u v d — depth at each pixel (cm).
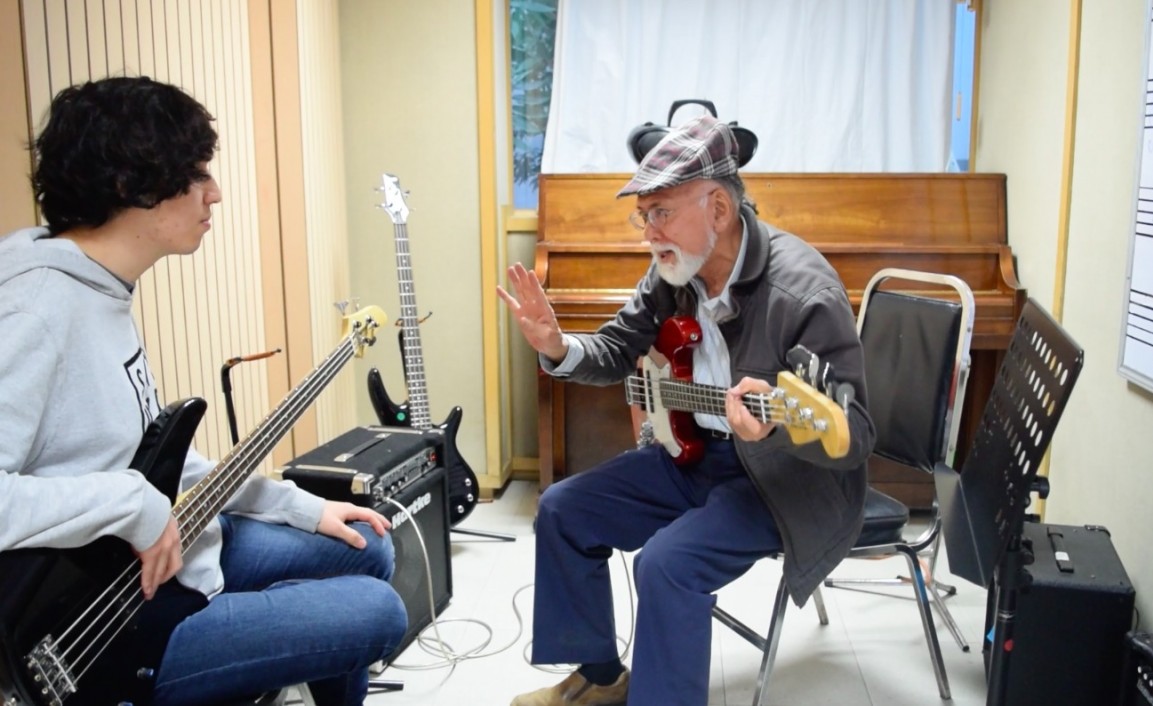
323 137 297
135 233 125
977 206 305
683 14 331
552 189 315
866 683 211
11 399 108
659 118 338
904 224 305
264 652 134
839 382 162
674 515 194
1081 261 242
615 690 194
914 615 244
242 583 154
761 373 172
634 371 208
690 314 191
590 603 191
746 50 333
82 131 118
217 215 235
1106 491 222
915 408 212
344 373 318
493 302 323
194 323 221
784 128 335
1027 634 181
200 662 131
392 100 316
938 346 206
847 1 327
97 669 120
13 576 105
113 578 117
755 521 172
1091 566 187
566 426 321
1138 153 202
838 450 134
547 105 351
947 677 213
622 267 304
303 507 161
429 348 329
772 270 172
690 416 190
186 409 125
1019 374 187
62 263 117
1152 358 193
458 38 311
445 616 243
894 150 335
